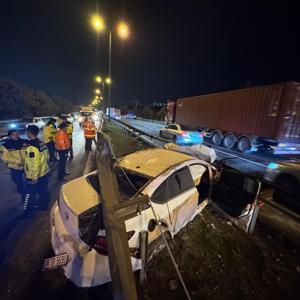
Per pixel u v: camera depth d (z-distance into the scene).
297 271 2.88
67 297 2.32
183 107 20.16
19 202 4.36
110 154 4.77
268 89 10.55
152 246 2.64
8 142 3.80
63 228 2.46
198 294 2.44
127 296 1.48
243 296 2.45
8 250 2.95
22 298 2.28
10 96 29.70
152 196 2.66
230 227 3.81
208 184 3.97
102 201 2.43
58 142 5.71
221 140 14.27
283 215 4.35
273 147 10.62
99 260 2.18
